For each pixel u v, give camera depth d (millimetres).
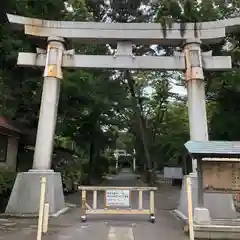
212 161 8547
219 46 16344
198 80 12195
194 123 11906
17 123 16938
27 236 7973
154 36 12555
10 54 14719
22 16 13633
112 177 44250
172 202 16906
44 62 12516
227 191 8414
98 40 12844
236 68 15531
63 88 16781
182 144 32531
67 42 12953
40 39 14414
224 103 16734
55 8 15789
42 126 11914
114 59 12516
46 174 11414
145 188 10648
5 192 12562
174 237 8109
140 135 35125
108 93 22812
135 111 30969
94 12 21156
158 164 38812
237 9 16859
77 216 11297
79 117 22453
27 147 18484
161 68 12508
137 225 9766
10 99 15570
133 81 28812
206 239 7984
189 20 13523
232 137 16750
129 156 77875
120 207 10562
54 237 7934
